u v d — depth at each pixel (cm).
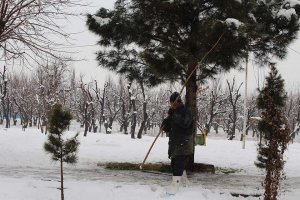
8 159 1316
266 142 730
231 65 1095
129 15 1195
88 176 1023
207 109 6681
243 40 998
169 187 833
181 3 1057
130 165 1288
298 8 1206
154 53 1092
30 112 6347
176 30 1161
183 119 823
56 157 666
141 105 6800
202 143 2289
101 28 1149
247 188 930
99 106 7331
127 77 1316
